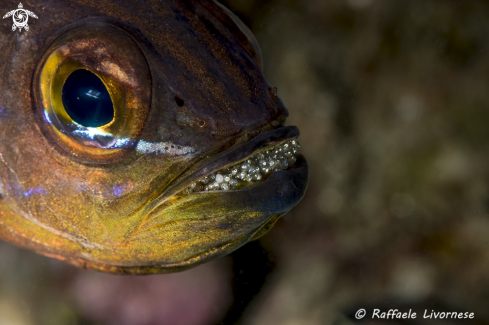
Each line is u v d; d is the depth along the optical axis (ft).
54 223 0.36
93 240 0.36
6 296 0.44
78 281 0.45
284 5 0.49
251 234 0.37
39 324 0.44
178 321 0.45
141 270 0.38
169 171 0.35
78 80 0.34
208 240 0.36
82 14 0.35
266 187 0.36
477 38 0.48
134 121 0.34
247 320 0.46
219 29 0.36
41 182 0.35
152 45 0.35
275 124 0.36
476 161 0.49
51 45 0.34
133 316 0.45
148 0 0.35
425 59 0.49
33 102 0.35
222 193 0.36
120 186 0.35
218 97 0.35
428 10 0.48
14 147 0.35
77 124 0.34
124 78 0.34
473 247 0.49
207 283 0.46
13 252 0.45
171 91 0.35
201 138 0.35
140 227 0.36
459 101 0.49
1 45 0.35
